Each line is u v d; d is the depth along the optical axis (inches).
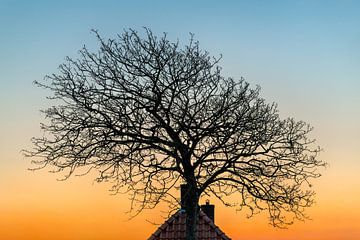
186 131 713.6
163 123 711.7
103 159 712.4
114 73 729.6
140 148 707.4
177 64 732.0
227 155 723.4
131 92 726.5
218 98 737.0
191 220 719.7
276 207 738.2
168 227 901.2
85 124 714.2
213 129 710.5
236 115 721.6
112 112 716.0
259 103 745.0
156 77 722.8
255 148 725.9
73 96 727.1
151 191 706.8
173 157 718.5
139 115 713.0
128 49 741.3
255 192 727.7
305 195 741.3
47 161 723.4
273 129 739.4
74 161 716.7
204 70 739.4
